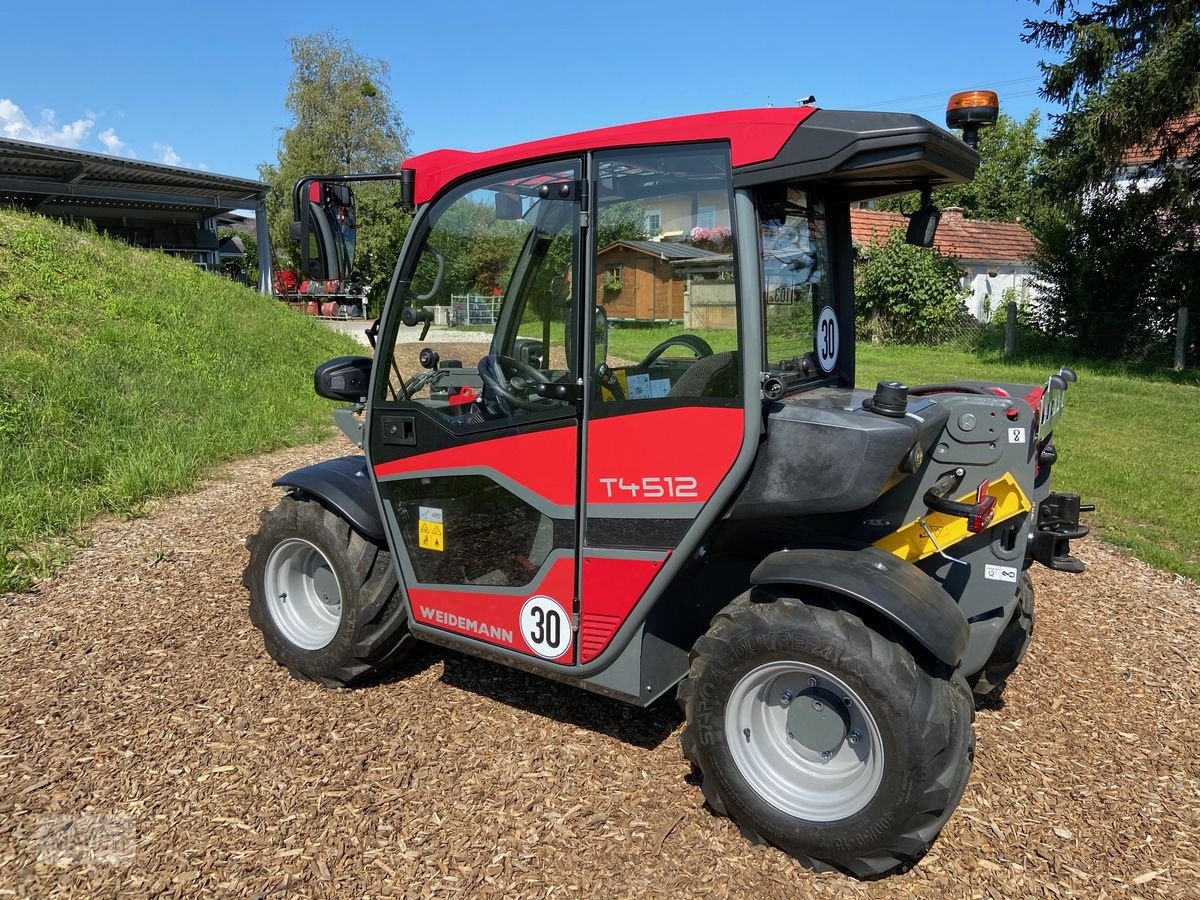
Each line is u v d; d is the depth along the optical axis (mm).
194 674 3918
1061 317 17312
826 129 2479
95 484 6473
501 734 3432
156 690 3766
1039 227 18453
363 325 23500
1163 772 3248
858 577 2580
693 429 2703
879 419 2586
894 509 3135
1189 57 13914
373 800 2990
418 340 3318
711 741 2775
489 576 3275
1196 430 10070
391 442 3438
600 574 2945
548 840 2791
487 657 3336
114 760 3219
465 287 3191
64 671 3926
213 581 5023
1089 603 4949
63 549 5422
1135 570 5539
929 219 3203
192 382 9102
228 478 7223
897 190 3205
